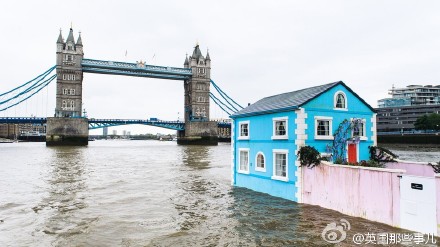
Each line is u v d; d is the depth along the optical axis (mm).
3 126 197375
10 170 34281
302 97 18438
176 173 31797
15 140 173625
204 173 31703
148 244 11344
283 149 17953
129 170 34625
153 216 15086
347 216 14047
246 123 21953
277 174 18688
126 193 20938
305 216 14266
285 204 16562
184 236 12133
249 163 21422
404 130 144375
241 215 14852
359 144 18609
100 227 13406
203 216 14914
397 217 12383
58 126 100250
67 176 29469
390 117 148750
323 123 17688
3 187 23359
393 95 179875
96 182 25781
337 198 14766
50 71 116312
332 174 15055
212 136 128125
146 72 121500
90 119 115625
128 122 122312
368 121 19141
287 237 11766
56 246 11227
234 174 23266
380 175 13008
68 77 106938
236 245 11094
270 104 20922
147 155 61688
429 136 92125
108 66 113312
